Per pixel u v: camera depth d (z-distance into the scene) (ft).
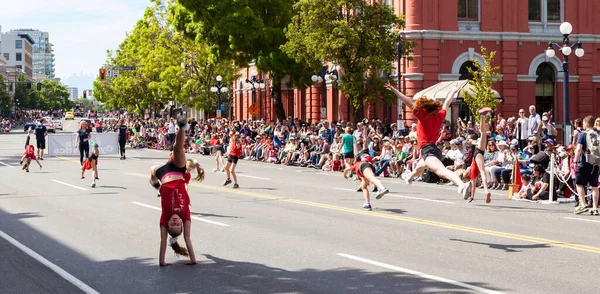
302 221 48.19
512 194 63.72
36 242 41.27
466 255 35.78
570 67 143.33
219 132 141.59
